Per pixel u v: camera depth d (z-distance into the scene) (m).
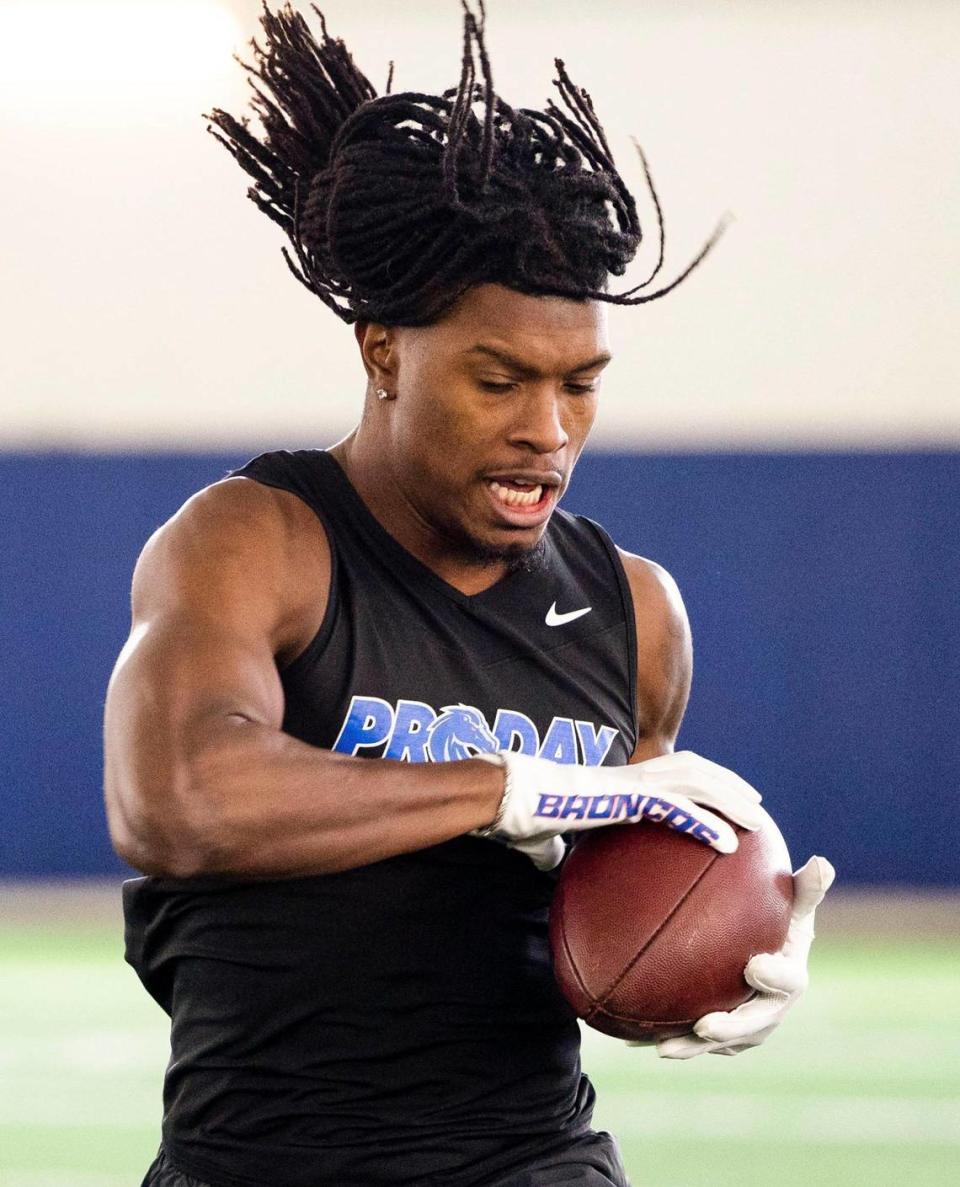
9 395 18.66
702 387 18.38
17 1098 9.49
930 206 18.31
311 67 3.72
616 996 3.39
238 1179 3.48
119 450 17.23
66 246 18.69
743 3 18.44
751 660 17.08
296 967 3.43
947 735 16.92
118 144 18.66
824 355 18.34
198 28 18.59
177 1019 3.60
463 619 3.60
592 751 3.71
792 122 18.42
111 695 3.31
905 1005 11.92
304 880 3.42
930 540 16.94
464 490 3.41
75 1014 11.55
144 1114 9.16
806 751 17.05
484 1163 3.50
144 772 3.16
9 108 18.67
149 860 3.18
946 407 18.25
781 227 18.41
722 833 3.45
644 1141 8.73
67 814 17.27
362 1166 3.44
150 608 3.38
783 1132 8.88
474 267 3.30
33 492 17.27
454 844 3.48
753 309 18.38
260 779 3.13
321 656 3.47
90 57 18.61
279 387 18.59
